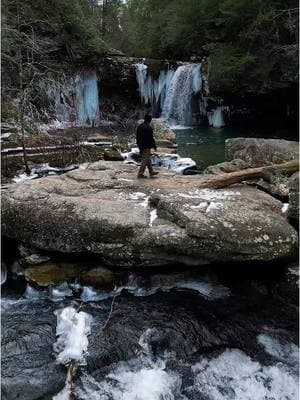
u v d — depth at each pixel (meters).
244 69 20.00
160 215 6.69
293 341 5.49
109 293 6.35
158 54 29.88
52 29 19.89
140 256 6.27
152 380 4.84
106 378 4.86
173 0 31.56
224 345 5.40
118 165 9.67
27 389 4.65
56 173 11.24
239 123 23.34
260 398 4.70
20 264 6.78
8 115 14.05
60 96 20.47
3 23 12.52
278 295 6.24
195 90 22.91
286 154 9.33
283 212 6.93
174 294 6.39
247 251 6.10
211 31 24.20
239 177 8.01
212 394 4.73
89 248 6.40
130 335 5.47
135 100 26.25
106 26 37.66
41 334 5.46
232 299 6.27
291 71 19.08
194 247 6.09
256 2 20.27
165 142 14.30
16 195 7.18
